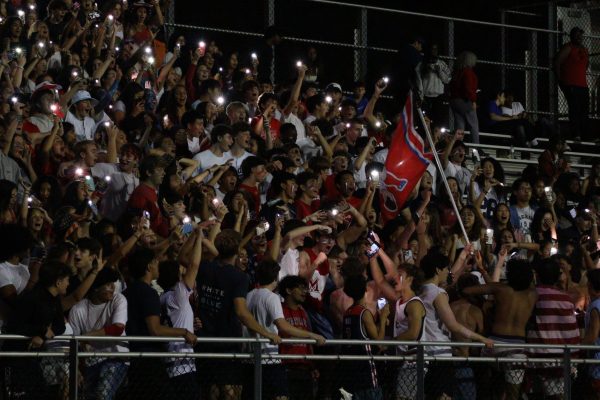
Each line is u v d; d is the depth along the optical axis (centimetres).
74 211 2606
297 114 3888
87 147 2967
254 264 2689
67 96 3275
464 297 2672
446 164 3775
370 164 3450
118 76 3506
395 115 4288
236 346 2291
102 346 2216
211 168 3061
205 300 2308
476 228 3297
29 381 2062
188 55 4122
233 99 3859
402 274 2545
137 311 2222
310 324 2534
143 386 2170
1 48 3475
